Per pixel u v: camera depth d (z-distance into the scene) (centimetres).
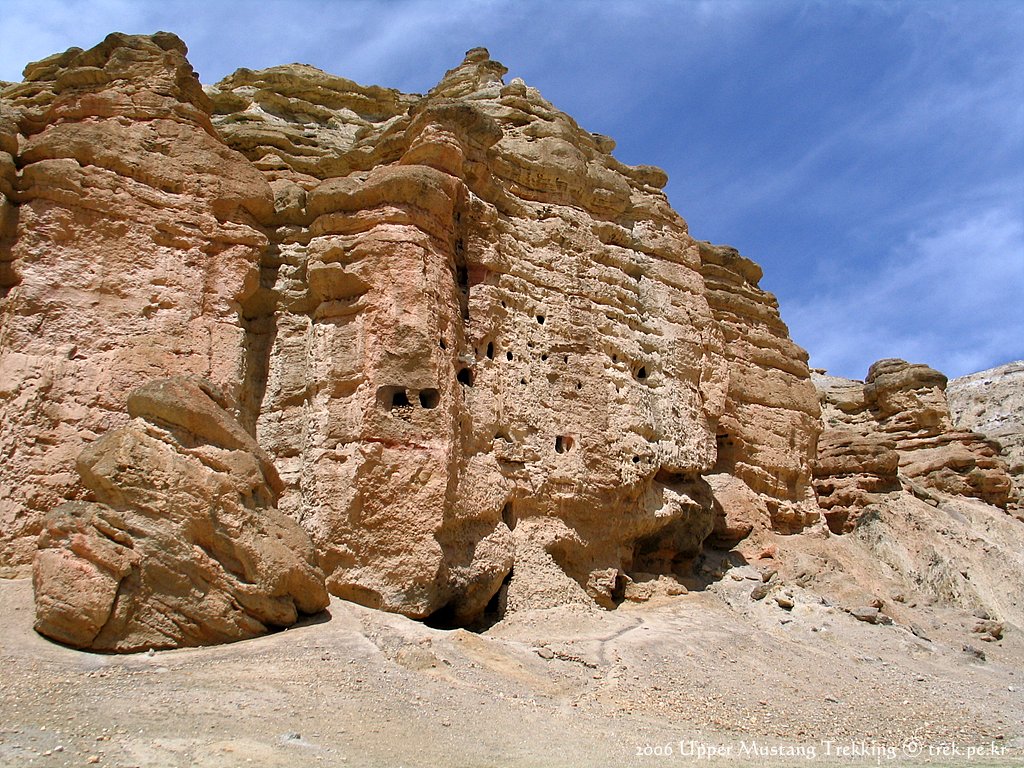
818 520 2692
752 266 2853
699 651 1611
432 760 888
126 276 1592
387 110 2823
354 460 1549
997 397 5125
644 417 2030
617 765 937
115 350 1541
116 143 1648
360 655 1209
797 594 2152
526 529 1781
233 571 1262
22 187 1583
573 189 2150
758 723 1273
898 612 2202
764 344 2747
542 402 1886
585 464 1894
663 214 2361
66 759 773
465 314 1812
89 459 1247
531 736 1024
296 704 998
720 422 2459
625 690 1333
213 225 1700
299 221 1848
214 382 1614
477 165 1914
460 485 1623
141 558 1204
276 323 1750
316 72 2823
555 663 1409
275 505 1366
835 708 1421
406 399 1602
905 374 3556
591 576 1870
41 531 1302
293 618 1309
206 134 1764
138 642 1178
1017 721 1499
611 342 2045
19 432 1427
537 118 2234
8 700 917
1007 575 2608
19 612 1212
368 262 1664
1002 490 3309
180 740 849
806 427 2759
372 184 1717
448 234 1772
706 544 2366
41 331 1502
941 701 1568
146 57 1766
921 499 3064
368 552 1516
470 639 1398
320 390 1648
